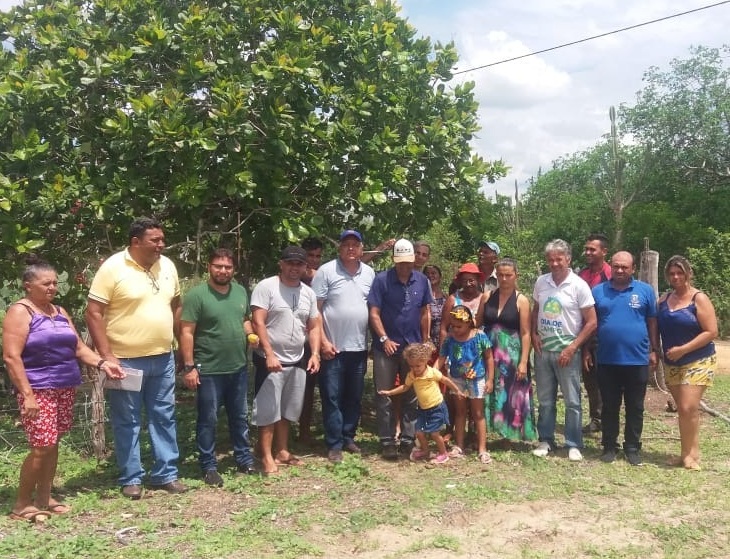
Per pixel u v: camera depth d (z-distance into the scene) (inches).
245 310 215.5
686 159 1077.1
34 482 179.8
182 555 159.3
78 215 238.4
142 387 201.2
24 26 270.1
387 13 297.6
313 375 258.2
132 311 193.9
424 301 244.2
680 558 161.2
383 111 277.6
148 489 204.5
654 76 1084.5
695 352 227.8
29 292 177.6
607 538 173.3
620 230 1054.4
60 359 179.2
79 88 241.1
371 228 307.7
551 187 1694.1
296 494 202.8
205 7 271.3
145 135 229.8
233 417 218.8
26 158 225.8
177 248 278.8
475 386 239.6
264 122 237.8
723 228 997.8
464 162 297.6
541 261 920.9
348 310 235.0
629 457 234.5
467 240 735.7
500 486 210.7
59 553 156.6
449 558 160.9
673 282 230.1
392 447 239.8
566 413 242.4
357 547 165.8
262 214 272.1
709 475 222.2
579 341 235.1
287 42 245.3
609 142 1323.8
